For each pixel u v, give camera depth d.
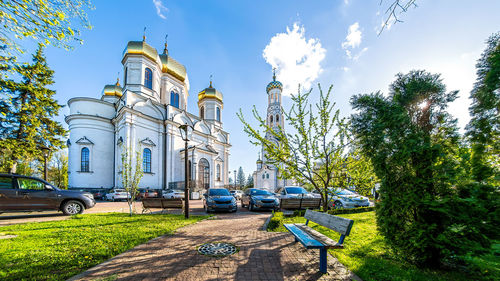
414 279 3.11
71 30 4.87
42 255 4.11
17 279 3.18
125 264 3.70
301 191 13.10
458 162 3.54
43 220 8.32
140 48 29.19
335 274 3.32
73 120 26.97
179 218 8.80
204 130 36.00
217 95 42.69
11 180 8.74
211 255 4.12
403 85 4.19
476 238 3.18
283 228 6.61
